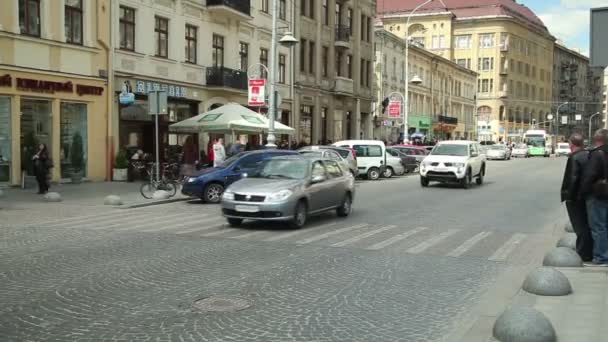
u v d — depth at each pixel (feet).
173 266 28.96
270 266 29.37
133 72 84.07
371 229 42.60
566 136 410.93
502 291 25.31
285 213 41.11
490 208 57.62
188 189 59.00
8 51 66.74
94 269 28.02
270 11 118.32
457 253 34.01
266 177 45.03
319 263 30.32
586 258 31.42
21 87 68.13
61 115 74.43
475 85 282.15
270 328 19.89
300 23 128.77
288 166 45.70
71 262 29.55
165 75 90.17
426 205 59.36
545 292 24.27
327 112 142.92
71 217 47.09
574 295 24.22
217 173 59.16
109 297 23.24
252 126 81.82
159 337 18.80
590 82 459.73
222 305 22.44
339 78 143.84
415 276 27.89
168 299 23.09
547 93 377.91
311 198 43.78
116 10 80.89
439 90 234.38
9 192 64.13
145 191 61.00
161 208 54.60
